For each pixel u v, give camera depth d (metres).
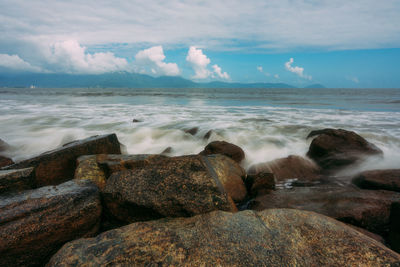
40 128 14.65
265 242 2.61
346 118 19.98
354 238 2.62
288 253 2.44
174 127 15.54
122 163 5.80
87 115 20.94
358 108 29.73
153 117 20.20
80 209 3.75
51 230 3.41
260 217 3.12
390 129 14.81
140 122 17.23
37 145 11.62
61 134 13.20
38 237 3.30
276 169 8.08
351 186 6.96
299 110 27.17
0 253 3.05
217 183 3.88
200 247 2.57
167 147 11.00
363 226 4.45
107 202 4.02
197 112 24.56
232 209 3.69
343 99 51.72
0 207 3.48
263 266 2.30
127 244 2.67
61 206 3.67
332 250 2.46
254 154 10.49
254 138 12.71
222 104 36.66
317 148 9.30
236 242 2.62
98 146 7.91
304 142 11.95
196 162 4.11
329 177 7.91
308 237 2.67
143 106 31.31
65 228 3.54
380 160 8.34
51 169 6.62
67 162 6.98
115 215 4.00
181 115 21.86
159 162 4.23
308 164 8.49
